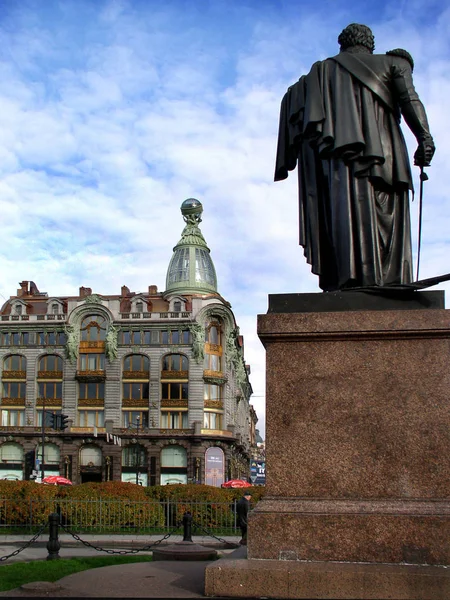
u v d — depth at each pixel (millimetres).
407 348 5926
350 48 6883
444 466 5660
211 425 61344
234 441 62438
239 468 71125
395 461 5730
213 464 60188
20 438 60719
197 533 24297
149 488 26359
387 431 5797
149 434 59656
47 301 64000
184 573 6219
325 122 6488
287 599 5133
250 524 5605
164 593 5391
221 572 5254
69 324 61875
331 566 5270
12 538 22641
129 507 24719
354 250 6391
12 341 62625
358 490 5719
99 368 61781
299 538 5527
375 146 6355
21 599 5418
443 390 5801
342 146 6371
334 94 6527
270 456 5895
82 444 60469
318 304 6141
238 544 18734
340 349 6012
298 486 5801
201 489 25672
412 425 5777
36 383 62000
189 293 65875
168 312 61875
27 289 69312
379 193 6602
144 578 5973
